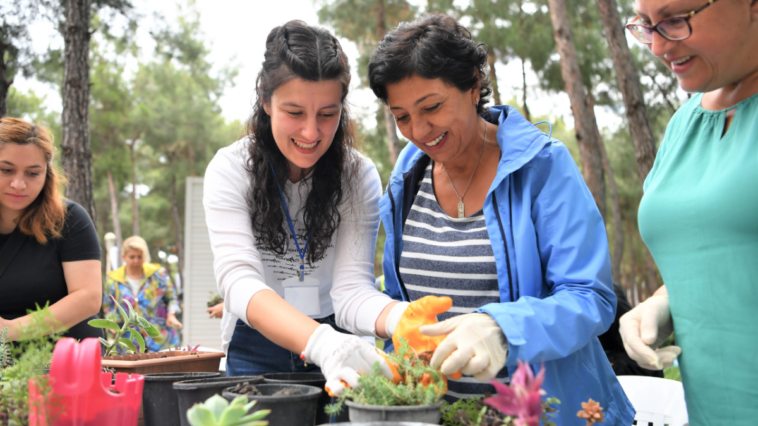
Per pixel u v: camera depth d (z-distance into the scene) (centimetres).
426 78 128
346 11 1066
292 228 161
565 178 136
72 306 198
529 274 135
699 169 118
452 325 108
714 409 114
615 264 1309
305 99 133
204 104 2278
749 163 106
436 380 101
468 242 146
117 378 112
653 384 193
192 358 146
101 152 2097
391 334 133
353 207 161
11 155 188
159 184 2744
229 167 154
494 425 93
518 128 144
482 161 151
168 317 514
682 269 117
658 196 122
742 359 109
